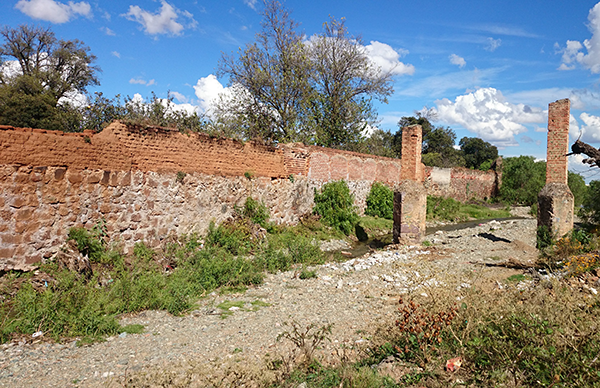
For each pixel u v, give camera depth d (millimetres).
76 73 30859
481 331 4941
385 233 18625
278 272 10188
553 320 4848
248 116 23922
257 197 14219
